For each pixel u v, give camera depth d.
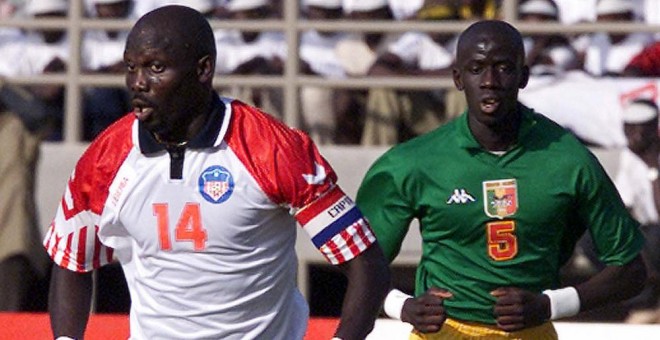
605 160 33.53
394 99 34.38
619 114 33.75
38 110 34.59
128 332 22.83
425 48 34.47
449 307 19.89
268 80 34.22
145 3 35.50
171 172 15.00
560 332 23.56
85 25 34.94
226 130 14.98
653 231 33.06
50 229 16.14
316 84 34.03
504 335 19.70
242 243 15.12
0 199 33.53
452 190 19.52
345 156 33.88
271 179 14.90
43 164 34.44
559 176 19.33
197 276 15.21
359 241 15.27
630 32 33.84
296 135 15.22
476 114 19.09
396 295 20.08
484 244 19.56
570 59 34.28
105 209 15.35
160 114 14.72
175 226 15.07
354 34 34.81
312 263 34.22
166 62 14.53
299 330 16.00
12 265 33.25
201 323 15.38
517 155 19.38
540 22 34.31
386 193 19.94
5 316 23.27
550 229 19.53
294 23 34.19
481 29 19.03
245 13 34.84
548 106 34.00
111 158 15.23
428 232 19.95
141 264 15.48
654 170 33.28
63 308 15.95
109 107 35.81
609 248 19.58
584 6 34.62
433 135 19.91
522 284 19.66
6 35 35.72
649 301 33.34
